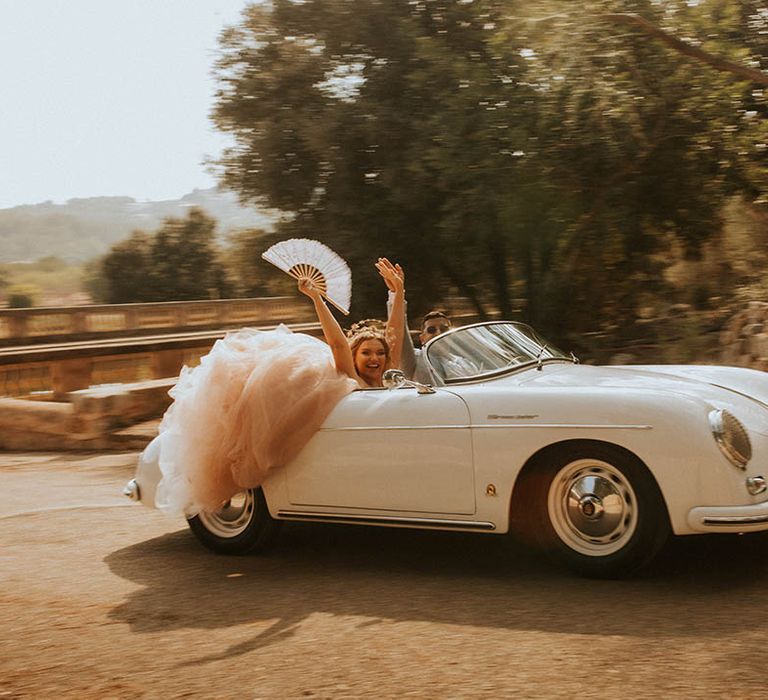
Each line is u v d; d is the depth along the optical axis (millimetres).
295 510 5320
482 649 3734
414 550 5559
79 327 22156
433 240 15172
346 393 5273
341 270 5520
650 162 13930
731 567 4762
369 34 14867
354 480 5105
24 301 59750
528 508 4793
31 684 3639
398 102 14867
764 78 12344
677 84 13320
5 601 4875
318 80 15531
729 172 14539
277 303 28469
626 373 5410
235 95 15969
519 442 4656
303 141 15492
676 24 13156
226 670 3678
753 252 16500
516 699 3191
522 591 4559
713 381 5254
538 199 13375
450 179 13594
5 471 9961
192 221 42281
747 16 13984
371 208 14961
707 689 3189
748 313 14133
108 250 42031
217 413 5379
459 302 17359
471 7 14477
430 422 4895
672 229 15484
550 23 12797
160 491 5566
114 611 4617
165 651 3963
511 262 15422
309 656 3787
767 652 3521
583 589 4523
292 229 15969
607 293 15734
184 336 20047
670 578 4625
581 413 4531
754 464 4383
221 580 5133
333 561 5418
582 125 13102
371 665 3633
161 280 41406
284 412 5215
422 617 4230
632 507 4484
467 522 4820
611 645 3691
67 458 10812
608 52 12945
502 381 5262
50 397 16641
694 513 4289
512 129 12922
